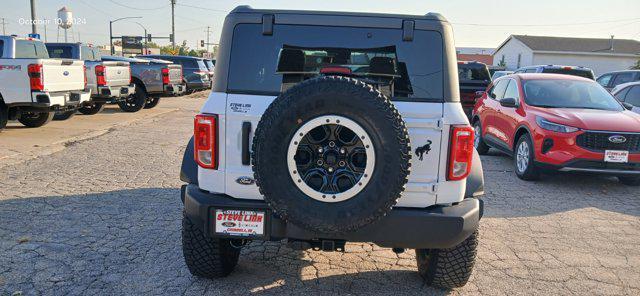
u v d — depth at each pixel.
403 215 3.36
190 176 3.84
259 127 3.13
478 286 4.23
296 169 3.11
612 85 15.31
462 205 3.53
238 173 3.50
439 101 3.47
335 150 3.13
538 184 8.18
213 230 3.48
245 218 3.46
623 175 7.66
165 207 6.11
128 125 13.94
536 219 6.24
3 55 10.62
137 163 8.74
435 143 3.42
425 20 3.58
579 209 6.77
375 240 3.39
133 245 4.84
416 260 4.61
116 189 6.91
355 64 3.66
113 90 14.70
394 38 3.60
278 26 3.61
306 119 3.06
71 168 8.19
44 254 4.55
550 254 5.05
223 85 3.54
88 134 11.87
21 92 10.49
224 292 3.94
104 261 4.45
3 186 6.90
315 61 3.66
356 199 3.10
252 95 3.51
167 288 3.97
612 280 4.46
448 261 3.85
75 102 11.78
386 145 3.04
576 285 4.34
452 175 3.43
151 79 17.47
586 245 5.36
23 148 9.68
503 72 20.73
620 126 7.55
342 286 4.14
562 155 7.65
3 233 5.06
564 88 9.01
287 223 3.37
